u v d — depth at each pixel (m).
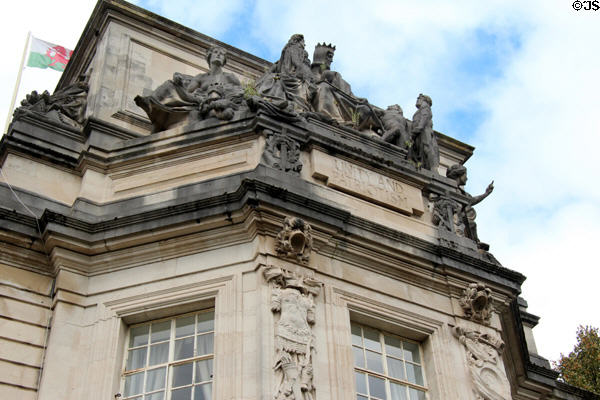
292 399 15.54
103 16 27.20
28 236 18.84
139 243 18.78
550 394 24.61
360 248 19.11
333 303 17.94
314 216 18.55
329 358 16.95
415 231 20.89
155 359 17.64
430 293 19.72
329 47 26.30
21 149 20.89
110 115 24.03
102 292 18.41
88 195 20.31
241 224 18.41
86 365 17.33
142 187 20.48
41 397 16.64
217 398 16.02
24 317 17.95
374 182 21.08
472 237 22.52
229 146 20.66
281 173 19.52
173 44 27.73
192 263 18.31
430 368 18.70
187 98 22.45
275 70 24.97
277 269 17.44
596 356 35.41
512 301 21.12
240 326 16.94
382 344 18.72
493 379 18.80
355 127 22.86
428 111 24.66
